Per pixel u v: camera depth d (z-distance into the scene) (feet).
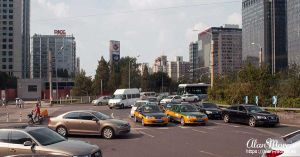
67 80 375.45
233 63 303.07
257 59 232.73
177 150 53.31
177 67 507.30
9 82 361.51
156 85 409.08
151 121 89.30
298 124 95.61
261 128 85.25
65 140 41.24
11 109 187.21
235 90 148.56
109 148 56.39
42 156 22.79
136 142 62.95
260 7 232.94
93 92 299.38
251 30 243.81
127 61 365.81
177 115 95.61
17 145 39.24
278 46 227.81
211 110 111.04
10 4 305.94
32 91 333.83
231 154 49.11
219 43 305.53
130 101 181.88
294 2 220.43
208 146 56.80
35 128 41.50
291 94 131.23
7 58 313.94
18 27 310.45
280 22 229.04
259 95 139.95
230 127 87.61
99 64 308.60
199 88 238.89
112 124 67.46
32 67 333.42
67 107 193.98
